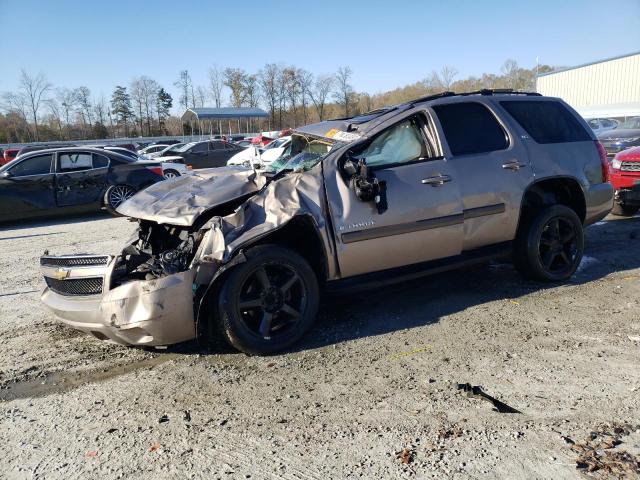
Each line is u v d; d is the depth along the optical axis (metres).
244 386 3.53
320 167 4.25
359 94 54.81
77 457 2.82
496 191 4.80
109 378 3.76
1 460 2.83
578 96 36.47
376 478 2.52
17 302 5.56
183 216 3.91
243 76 66.56
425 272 4.64
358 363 3.79
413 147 4.66
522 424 2.90
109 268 3.86
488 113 5.04
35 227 10.68
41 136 55.78
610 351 3.77
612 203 5.62
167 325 3.67
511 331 4.20
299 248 4.40
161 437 2.97
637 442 2.69
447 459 2.63
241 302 3.89
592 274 5.59
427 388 3.36
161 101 66.69
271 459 2.72
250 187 4.19
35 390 3.63
